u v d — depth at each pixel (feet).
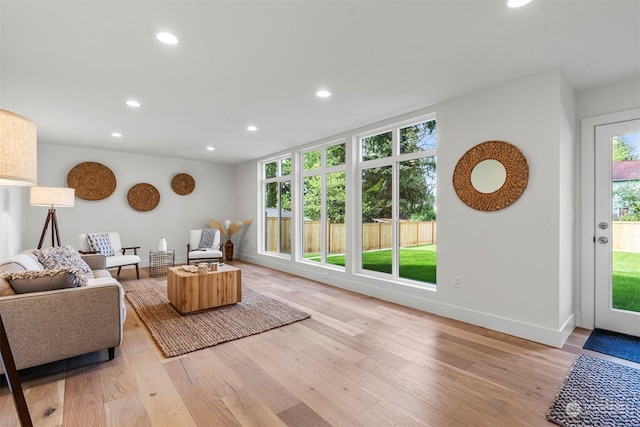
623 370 7.18
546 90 8.54
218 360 7.70
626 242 9.34
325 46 7.23
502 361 7.63
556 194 8.41
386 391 6.39
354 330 9.62
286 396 6.21
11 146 3.67
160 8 5.83
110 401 5.99
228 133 15.21
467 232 10.23
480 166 9.79
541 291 8.68
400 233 13.14
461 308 10.37
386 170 13.57
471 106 10.07
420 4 5.74
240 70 8.44
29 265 8.69
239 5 5.75
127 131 14.85
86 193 18.63
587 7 5.79
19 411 4.09
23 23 6.26
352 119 12.85
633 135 9.14
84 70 8.40
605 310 9.62
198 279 11.08
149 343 8.69
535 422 5.45
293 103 10.98
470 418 5.56
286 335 9.23
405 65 8.17
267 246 21.99
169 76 8.80
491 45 7.18
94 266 13.06
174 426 5.33
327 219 16.58
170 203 22.02
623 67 8.28
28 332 6.40
